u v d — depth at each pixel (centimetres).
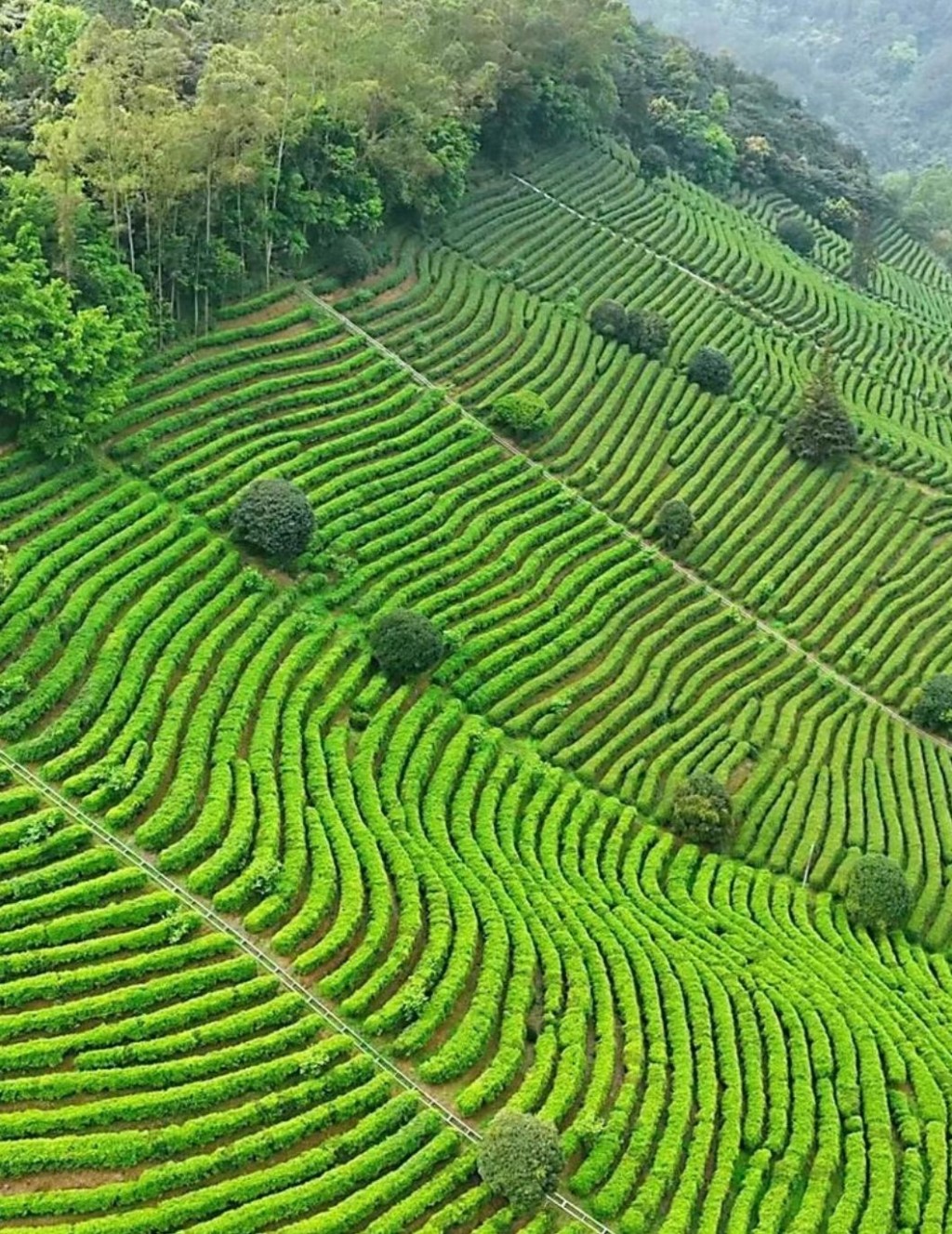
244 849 4125
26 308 5016
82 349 5119
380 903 4078
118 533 5166
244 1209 3216
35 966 3653
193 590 5031
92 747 4306
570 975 4066
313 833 4256
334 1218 3241
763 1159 3659
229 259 6191
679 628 6091
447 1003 3844
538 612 5734
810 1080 3959
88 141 5416
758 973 4362
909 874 5234
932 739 6053
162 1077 3462
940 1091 4059
